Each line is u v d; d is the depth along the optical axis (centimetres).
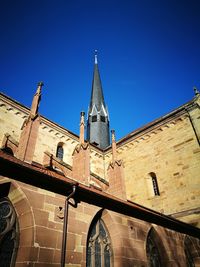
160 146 2097
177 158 1912
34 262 681
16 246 723
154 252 1176
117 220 1049
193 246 1380
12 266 686
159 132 2177
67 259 769
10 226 743
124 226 1061
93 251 934
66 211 851
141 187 2045
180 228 1368
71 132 2341
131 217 1133
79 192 918
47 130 2161
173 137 2036
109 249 1010
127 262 964
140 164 2173
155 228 1221
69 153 2252
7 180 759
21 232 751
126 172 2245
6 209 768
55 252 748
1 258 677
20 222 767
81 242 849
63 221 831
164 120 2166
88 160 1316
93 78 4381
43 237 742
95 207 995
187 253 1342
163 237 1217
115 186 1470
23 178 798
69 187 880
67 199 877
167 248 1189
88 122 3438
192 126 1938
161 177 1942
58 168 1578
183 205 1695
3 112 1866
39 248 714
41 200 808
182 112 2053
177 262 1189
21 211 778
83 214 925
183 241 1348
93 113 3500
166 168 1947
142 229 1142
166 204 1797
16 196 783
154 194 1970
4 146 1590
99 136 3134
